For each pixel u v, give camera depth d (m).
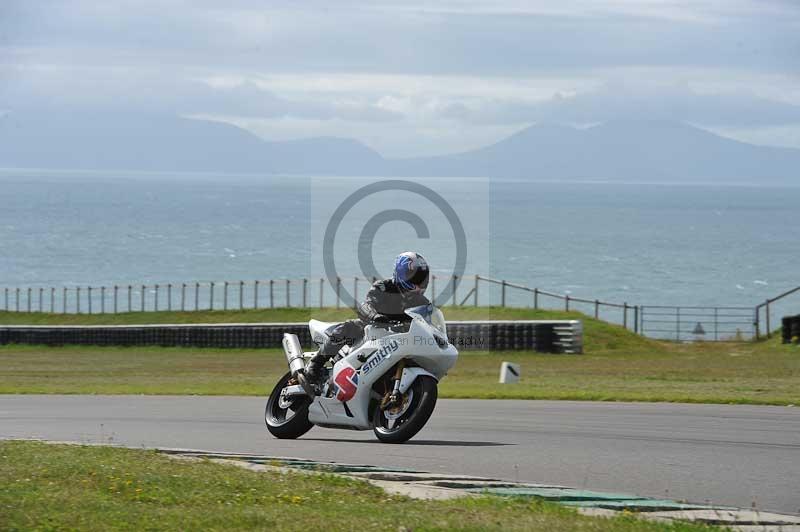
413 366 28.16
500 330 86.25
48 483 20.78
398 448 27.56
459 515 17.89
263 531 16.58
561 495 20.81
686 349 90.50
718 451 26.91
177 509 18.39
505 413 36.91
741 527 17.62
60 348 107.25
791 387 49.19
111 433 32.34
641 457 25.89
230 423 35.38
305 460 25.30
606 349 90.06
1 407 43.03
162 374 72.31
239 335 100.81
